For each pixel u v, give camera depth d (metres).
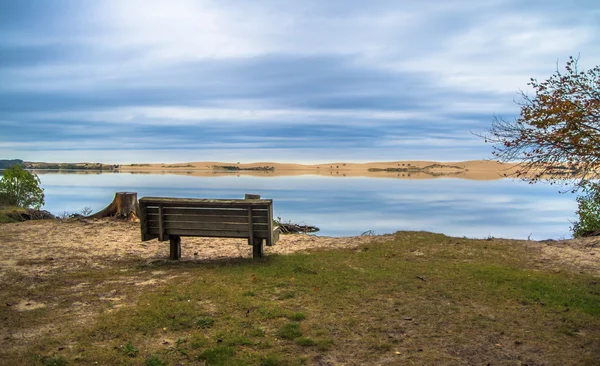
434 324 5.79
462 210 50.72
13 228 13.60
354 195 76.19
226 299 6.62
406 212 45.41
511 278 8.04
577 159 6.98
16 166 19.67
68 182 77.19
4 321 5.77
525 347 5.10
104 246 11.24
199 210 9.55
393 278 8.02
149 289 7.29
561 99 6.98
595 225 14.99
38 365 4.46
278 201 56.91
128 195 15.61
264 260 9.48
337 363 4.68
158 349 4.94
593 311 6.31
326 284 7.61
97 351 4.83
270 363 4.62
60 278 8.00
